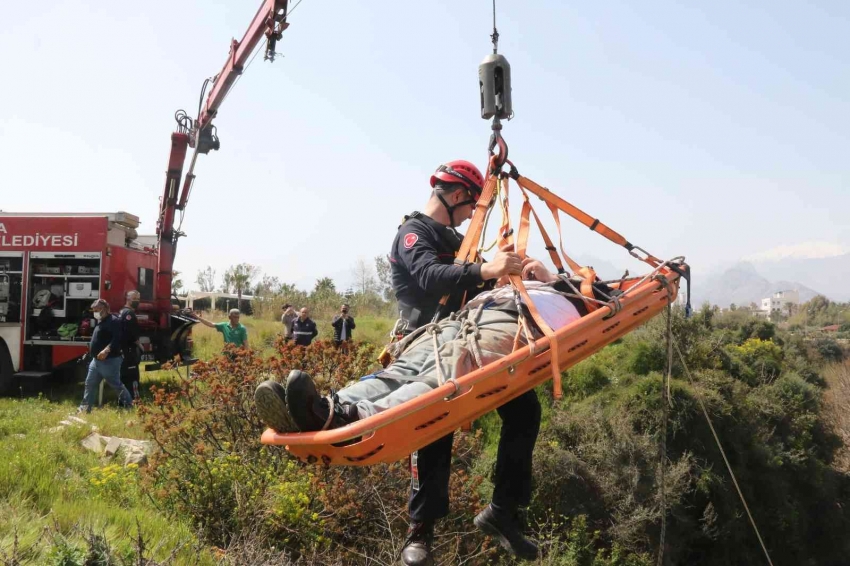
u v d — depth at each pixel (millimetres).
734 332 22062
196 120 15688
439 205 3719
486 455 9992
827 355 40469
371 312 31922
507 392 3201
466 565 7977
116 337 11531
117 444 8570
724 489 12266
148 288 15078
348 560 7254
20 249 13352
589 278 3764
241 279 38344
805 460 15797
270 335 21594
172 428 7543
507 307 3393
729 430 13617
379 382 3029
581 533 9906
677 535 11320
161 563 5211
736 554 12258
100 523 5941
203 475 7215
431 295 3605
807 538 15555
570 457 10852
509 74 3795
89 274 13320
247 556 6195
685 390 13148
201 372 8102
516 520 3764
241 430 7992
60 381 13969
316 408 2715
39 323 13328
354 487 7621
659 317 14953
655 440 12008
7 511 5953
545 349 3254
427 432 2969
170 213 15633
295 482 7371
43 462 7230
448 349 3121
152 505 6953
